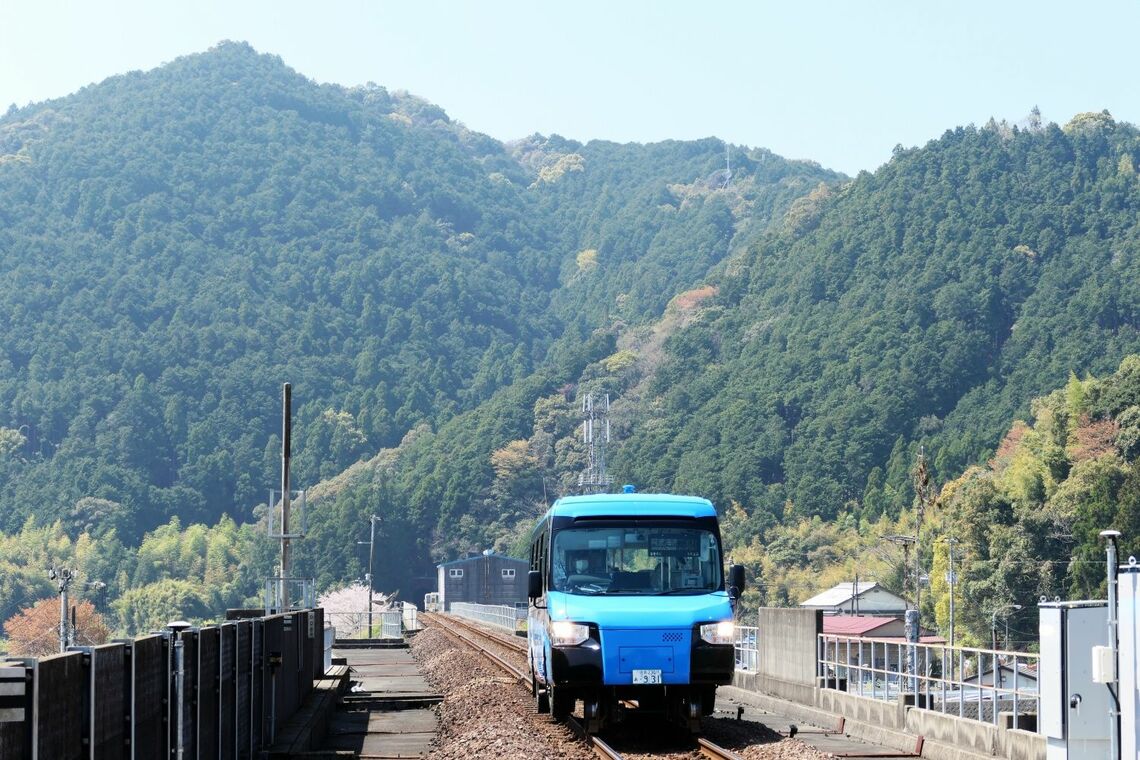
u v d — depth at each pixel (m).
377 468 197.88
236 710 13.17
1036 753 12.91
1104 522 81.50
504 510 168.25
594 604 16.77
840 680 19.59
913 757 15.32
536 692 20.36
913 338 164.12
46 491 194.00
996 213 191.62
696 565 17.33
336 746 17.92
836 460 144.75
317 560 160.62
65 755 7.34
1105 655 9.30
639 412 181.50
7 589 149.62
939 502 67.19
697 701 16.86
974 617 82.81
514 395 198.62
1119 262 173.00
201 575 164.75
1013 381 153.50
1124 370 99.50
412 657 43.38
